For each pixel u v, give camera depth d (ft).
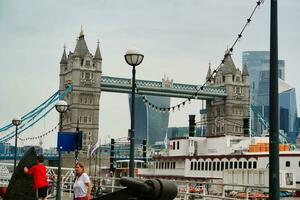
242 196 178.40
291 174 190.29
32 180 48.75
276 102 46.78
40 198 61.93
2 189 87.20
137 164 357.82
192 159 249.75
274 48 47.85
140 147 540.93
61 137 91.86
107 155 533.14
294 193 185.06
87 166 517.14
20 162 48.83
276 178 45.44
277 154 45.88
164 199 28.37
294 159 202.59
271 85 47.21
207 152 259.19
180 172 259.80
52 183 129.29
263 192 183.93
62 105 100.07
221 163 229.25
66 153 519.60
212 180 226.38
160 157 281.95
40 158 62.18
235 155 221.66
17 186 48.29
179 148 270.87
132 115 71.10
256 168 203.10
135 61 70.44
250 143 240.53
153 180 28.35
